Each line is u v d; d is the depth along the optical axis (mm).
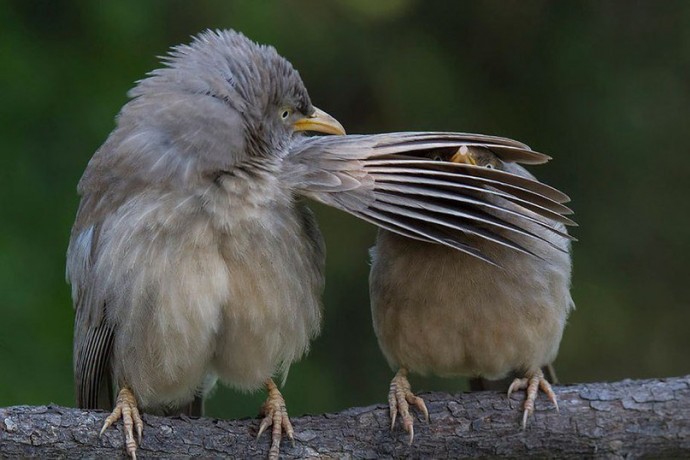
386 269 10914
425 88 16844
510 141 10156
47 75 15305
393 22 16969
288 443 10180
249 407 15203
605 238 16844
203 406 11352
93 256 10148
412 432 10273
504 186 9977
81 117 15219
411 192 9883
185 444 9977
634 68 17094
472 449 10336
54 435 9641
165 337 9867
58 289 14523
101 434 9789
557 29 17188
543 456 10359
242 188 9922
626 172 16906
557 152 16953
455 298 10680
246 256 9883
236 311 9969
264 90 10461
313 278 10453
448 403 10406
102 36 15609
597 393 10367
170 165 9906
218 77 10312
